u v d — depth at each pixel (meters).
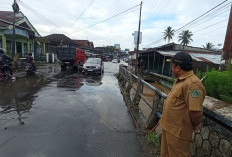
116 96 6.62
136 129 3.60
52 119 3.87
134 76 6.45
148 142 3.06
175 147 1.65
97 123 3.81
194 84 1.50
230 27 3.85
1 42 17.02
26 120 3.74
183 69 1.63
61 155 2.55
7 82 8.16
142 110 5.22
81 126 3.59
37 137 3.03
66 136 3.12
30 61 11.00
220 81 2.44
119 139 3.14
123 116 4.42
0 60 8.36
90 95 6.42
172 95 1.69
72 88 7.50
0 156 2.46
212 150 1.93
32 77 10.24
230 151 1.66
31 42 22.38
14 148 2.66
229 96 2.26
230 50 3.81
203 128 2.11
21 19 18.19
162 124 1.84
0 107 4.57
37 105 4.84
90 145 2.88
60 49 16.03
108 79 11.53
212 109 1.91
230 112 1.80
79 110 4.59
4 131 3.20
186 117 1.58
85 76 12.13
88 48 46.69
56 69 16.42
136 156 2.64
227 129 1.73
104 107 5.06
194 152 2.28
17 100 5.26
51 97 5.77
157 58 18.52
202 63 10.41
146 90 9.23
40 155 2.52
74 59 16.03
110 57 64.12
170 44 21.02
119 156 2.62
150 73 16.28
